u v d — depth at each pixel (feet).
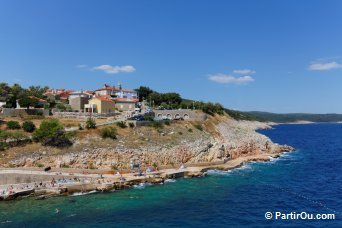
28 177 243.19
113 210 198.49
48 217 186.39
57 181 245.86
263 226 173.99
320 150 508.12
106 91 593.01
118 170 281.54
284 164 362.12
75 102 447.42
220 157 349.00
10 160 265.95
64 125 328.08
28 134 300.40
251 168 333.83
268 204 212.02
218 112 566.36
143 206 206.28
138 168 290.97
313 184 266.77
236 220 182.60
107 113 408.26
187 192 238.89
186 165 317.01
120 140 318.24
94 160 285.02
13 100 412.57
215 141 378.73
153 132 352.49
